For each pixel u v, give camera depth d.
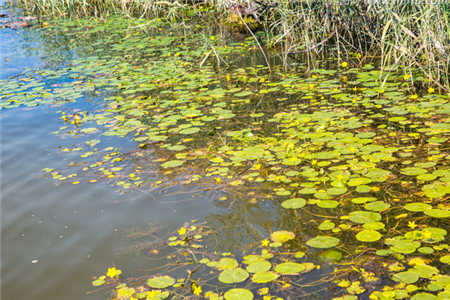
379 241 2.37
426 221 2.50
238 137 3.79
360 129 3.76
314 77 5.31
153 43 7.57
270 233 2.52
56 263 2.38
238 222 2.64
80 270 2.32
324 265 2.23
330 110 4.23
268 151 3.49
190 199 2.92
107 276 2.25
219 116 4.29
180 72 5.89
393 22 5.01
